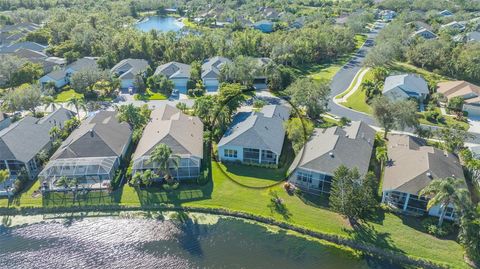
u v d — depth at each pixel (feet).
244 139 189.16
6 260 136.05
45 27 474.08
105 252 140.15
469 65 330.95
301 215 155.63
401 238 141.08
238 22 530.68
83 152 180.65
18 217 157.89
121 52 377.71
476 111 256.52
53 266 133.80
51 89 293.02
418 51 372.58
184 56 367.86
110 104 273.95
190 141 192.24
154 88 307.37
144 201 164.66
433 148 183.11
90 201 164.25
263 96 277.23
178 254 138.72
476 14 581.53
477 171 170.30
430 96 285.02
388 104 209.36
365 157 179.63
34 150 187.83
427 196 147.13
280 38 396.37
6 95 266.57
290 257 136.98
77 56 380.78
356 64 383.86
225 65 301.22
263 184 174.91
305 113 245.04
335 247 141.18
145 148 183.52
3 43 450.71
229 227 152.25
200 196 167.84
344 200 143.64
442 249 135.44
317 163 167.53
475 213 131.54
